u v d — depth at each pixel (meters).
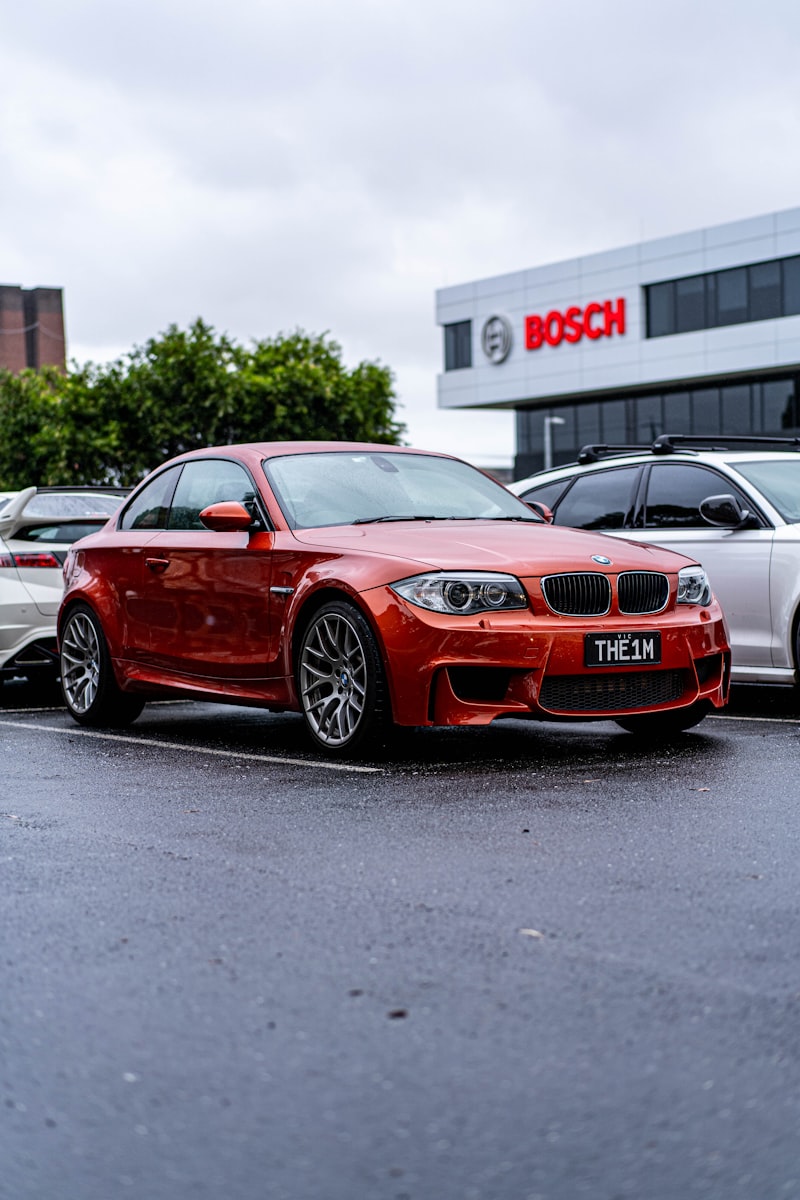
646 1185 2.05
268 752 6.35
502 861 4.05
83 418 37.56
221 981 3.01
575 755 6.02
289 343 39.62
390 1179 2.09
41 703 9.52
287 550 6.28
